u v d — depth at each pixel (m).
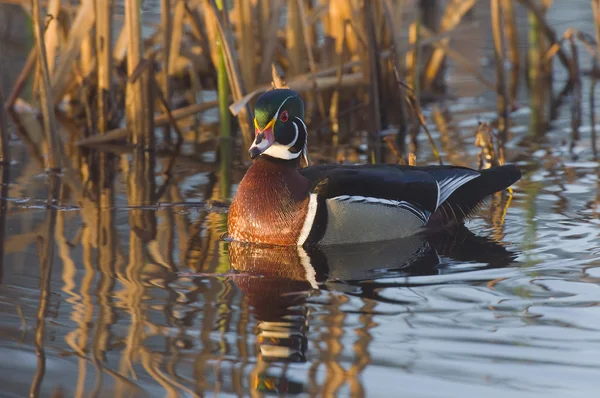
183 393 7.25
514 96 20.91
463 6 22.03
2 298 9.27
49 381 7.48
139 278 9.93
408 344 8.09
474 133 17.67
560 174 14.55
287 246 11.35
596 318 8.65
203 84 21.31
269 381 7.39
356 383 7.36
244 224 11.46
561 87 21.72
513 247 11.06
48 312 8.89
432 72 21.66
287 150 11.55
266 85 18.19
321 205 11.25
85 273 10.09
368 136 17.86
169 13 17.19
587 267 10.17
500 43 19.77
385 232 11.61
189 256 10.82
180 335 8.33
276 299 9.27
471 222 12.33
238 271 10.23
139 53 16.39
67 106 20.12
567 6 26.95
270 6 18.50
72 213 12.72
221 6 15.26
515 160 15.52
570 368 7.59
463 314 8.80
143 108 16.80
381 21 19.59
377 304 9.12
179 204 13.27
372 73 17.80
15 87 19.03
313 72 17.89
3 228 11.91
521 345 8.05
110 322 8.64
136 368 7.68
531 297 9.24
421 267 10.38
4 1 20.53
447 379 7.42
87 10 17.58
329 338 8.23
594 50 22.05
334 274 10.12
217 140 17.67
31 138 17.55
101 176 14.93
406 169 12.06
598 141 16.73
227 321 8.66
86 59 18.16
